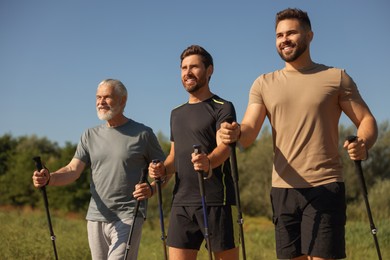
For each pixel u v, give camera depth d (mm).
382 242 11758
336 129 3797
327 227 3646
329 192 3678
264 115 3916
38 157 4711
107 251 4902
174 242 4422
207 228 3912
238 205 3645
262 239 12844
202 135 4363
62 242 9391
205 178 4246
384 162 29125
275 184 3848
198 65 4414
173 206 4477
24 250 8352
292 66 3859
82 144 5098
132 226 4531
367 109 3803
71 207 34188
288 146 3773
